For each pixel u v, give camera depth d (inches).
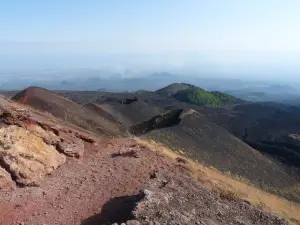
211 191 782.5
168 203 626.5
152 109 3304.6
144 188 673.6
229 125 3565.5
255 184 1616.6
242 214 708.0
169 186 714.2
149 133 1768.0
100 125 1611.7
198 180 873.5
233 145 1999.3
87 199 671.8
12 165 690.2
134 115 2962.6
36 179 699.4
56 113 1525.6
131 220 533.6
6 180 666.2
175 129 1892.2
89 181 738.8
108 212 633.6
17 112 824.9
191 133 1926.7
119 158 875.4
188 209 629.0
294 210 1434.5
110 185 729.0
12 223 579.2
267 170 1887.3
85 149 902.4
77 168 791.1
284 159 2450.8
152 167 856.3
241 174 1663.4
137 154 909.2
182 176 821.9
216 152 1807.3
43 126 855.1
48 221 595.8
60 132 887.7
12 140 732.7
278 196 1577.3
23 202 635.5
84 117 1635.1
